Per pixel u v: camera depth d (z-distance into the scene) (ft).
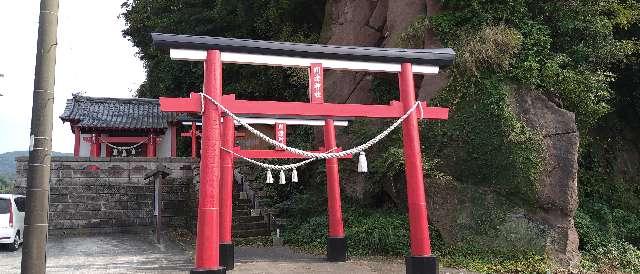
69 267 33.04
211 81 24.63
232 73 75.97
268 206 54.49
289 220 51.16
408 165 27.30
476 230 36.11
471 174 37.91
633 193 48.42
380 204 45.91
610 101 49.34
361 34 53.16
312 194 51.72
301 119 40.73
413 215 26.78
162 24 77.92
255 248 43.73
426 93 43.09
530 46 38.99
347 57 27.71
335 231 36.83
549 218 35.53
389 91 49.52
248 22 72.84
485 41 38.24
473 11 41.65
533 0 41.32
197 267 22.57
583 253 36.09
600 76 38.86
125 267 33.04
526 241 34.55
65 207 56.18
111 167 61.41
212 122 23.86
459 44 40.40
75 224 55.83
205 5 78.38
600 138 49.26
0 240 40.88
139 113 81.71
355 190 46.44
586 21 40.91
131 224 57.82
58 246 44.45
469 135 38.17
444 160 39.17
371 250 38.60
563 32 41.42
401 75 28.58
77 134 76.07
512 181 35.99
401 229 38.78
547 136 36.19
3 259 37.04
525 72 37.63
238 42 25.54
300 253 40.57
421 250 26.25
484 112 37.63
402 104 28.07
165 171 48.65
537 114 36.78
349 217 44.57
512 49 37.65
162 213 59.00
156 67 94.79
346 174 47.55
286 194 56.54
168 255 38.70
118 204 57.98
